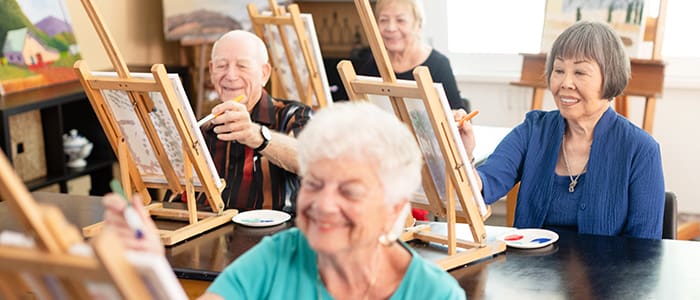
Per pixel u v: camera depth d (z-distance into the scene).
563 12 4.86
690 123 5.02
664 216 2.71
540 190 2.66
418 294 1.54
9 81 4.17
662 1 4.57
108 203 1.32
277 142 2.72
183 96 2.33
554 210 2.65
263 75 3.03
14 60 4.23
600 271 2.15
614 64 2.53
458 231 2.45
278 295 1.57
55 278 1.15
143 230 1.29
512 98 5.32
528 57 4.95
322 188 1.44
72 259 1.11
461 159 2.15
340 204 1.43
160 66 2.27
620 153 2.59
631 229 2.58
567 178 2.64
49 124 4.28
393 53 4.28
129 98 2.38
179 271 2.17
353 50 5.23
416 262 1.56
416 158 1.48
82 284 1.14
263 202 2.87
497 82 5.31
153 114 2.38
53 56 4.48
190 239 2.41
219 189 2.53
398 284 1.56
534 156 2.69
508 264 2.21
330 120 1.44
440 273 1.58
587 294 2.01
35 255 1.13
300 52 3.90
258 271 1.57
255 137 2.64
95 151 4.75
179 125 2.35
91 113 4.70
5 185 1.11
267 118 2.97
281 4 5.24
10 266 1.15
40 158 4.27
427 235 2.36
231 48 2.95
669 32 5.10
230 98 2.96
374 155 1.42
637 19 4.66
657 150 2.58
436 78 4.26
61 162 4.31
